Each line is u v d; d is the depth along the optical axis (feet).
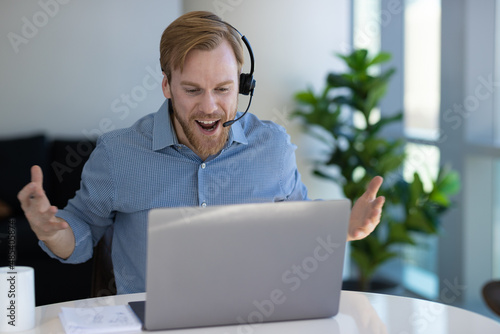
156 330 4.00
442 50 11.85
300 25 12.72
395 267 13.74
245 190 5.69
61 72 12.82
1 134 12.65
